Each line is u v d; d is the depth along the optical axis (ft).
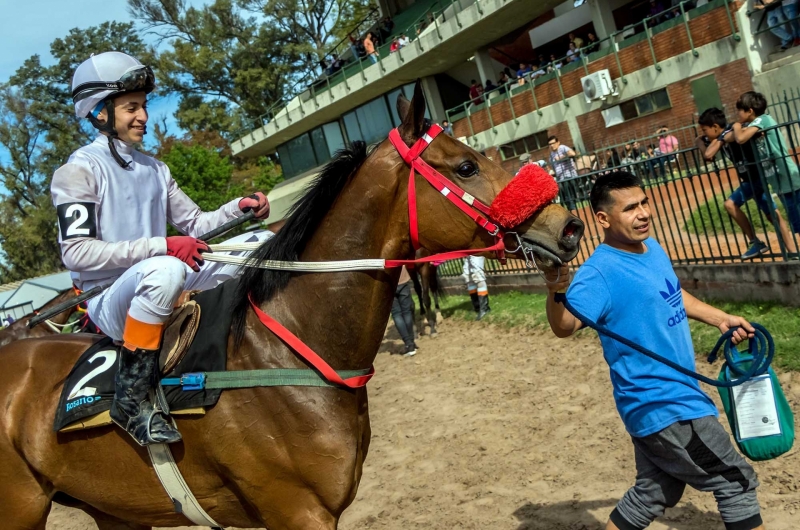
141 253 8.77
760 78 46.39
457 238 8.62
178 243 8.89
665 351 9.17
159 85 141.49
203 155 92.22
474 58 77.46
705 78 49.88
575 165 48.19
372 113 87.51
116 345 9.81
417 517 14.24
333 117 93.09
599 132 58.75
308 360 8.75
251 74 138.31
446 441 18.29
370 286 8.87
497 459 16.26
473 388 22.62
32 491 9.71
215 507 9.27
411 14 85.61
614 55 56.03
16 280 157.48
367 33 87.25
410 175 8.69
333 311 8.81
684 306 9.64
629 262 9.34
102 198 9.39
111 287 9.16
